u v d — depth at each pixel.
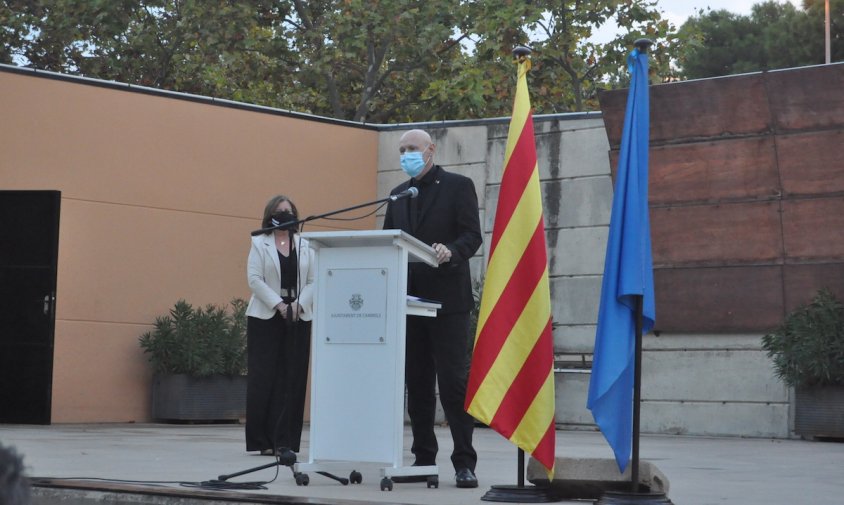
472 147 12.89
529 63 5.05
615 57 23.38
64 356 11.36
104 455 6.96
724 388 11.23
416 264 5.45
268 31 24.48
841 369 9.95
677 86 11.22
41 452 7.11
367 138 13.41
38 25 23.55
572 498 4.80
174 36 24.05
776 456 8.05
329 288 5.27
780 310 10.94
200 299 12.27
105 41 24.16
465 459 5.33
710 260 11.27
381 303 5.16
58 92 11.50
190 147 12.29
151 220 12.00
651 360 11.63
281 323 7.62
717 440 10.35
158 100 12.10
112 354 11.66
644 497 4.33
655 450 8.70
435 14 23.31
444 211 5.48
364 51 23.94
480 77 22.62
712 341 11.34
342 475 5.77
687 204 11.35
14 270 11.14
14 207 11.17
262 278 7.64
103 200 11.70
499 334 4.83
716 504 4.66
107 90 11.79
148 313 11.91
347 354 5.23
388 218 5.60
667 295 11.49
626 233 4.46
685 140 11.31
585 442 9.70
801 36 35.59
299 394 7.67
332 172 13.16
